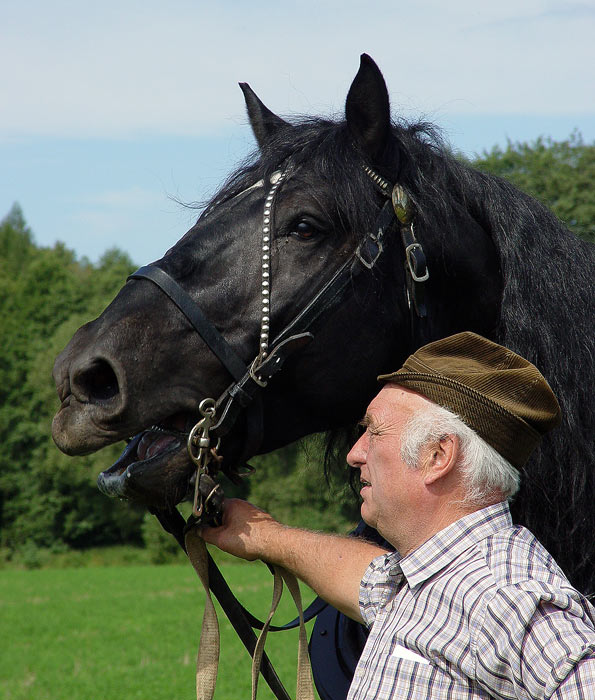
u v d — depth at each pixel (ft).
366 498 9.81
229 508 11.87
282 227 11.15
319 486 16.51
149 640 64.13
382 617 9.63
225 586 11.95
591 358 12.08
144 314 10.66
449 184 12.24
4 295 219.61
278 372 11.27
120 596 96.94
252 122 13.98
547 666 7.79
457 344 9.84
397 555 10.28
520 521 11.85
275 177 11.46
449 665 8.56
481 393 9.05
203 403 10.70
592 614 8.59
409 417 9.33
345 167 11.27
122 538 192.95
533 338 11.66
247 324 10.99
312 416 11.80
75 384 10.34
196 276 11.00
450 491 9.16
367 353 11.50
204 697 11.25
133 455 11.19
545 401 9.30
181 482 10.89
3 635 67.97
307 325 11.11
